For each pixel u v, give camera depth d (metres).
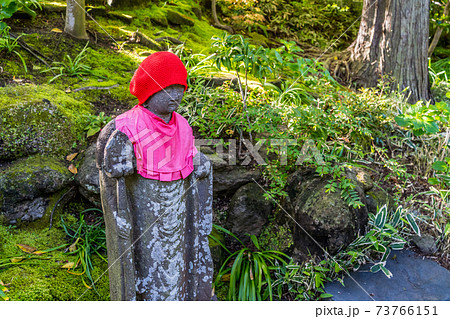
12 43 3.72
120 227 1.98
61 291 2.45
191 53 4.44
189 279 2.33
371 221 2.99
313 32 6.29
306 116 3.25
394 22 4.47
